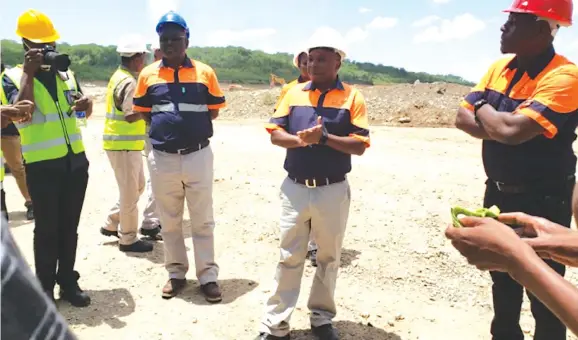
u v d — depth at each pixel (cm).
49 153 417
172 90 452
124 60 539
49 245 436
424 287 512
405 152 1218
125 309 458
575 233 174
